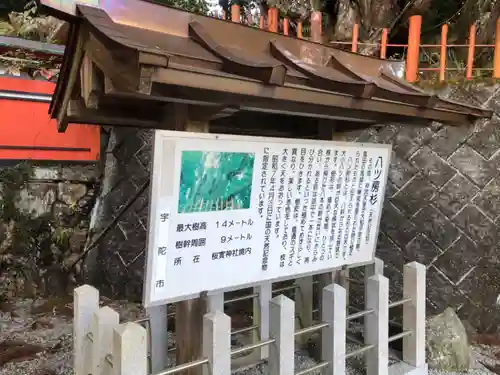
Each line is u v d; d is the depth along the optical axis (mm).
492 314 5035
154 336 3525
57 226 6867
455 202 5203
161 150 2557
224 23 2912
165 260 2715
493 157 5035
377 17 8102
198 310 3111
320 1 8500
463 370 4254
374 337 3662
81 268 6902
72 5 2266
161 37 2523
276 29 7027
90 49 2324
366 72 3760
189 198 2748
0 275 6262
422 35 8422
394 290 5465
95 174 7156
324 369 3402
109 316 2672
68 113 3029
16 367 4180
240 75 2324
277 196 3270
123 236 6559
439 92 5414
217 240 2965
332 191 3650
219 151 2838
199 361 2672
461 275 5148
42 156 6539
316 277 5277
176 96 2330
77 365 2965
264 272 3305
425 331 4473
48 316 5660
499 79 5125
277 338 3033
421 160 5395
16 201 6434
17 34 6805
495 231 5008
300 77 2705
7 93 6109
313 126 4277
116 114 3156
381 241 5598
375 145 3850
